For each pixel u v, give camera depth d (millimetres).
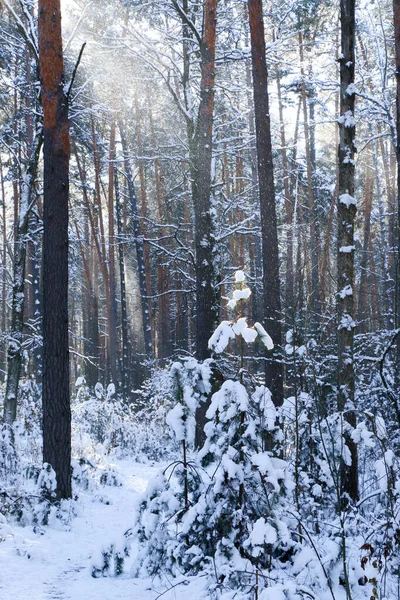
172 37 14516
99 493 9203
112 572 5430
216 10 13883
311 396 6332
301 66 16031
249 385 5234
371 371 9734
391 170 28828
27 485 8477
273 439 5094
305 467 6168
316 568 4480
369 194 26609
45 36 8484
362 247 27812
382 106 11750
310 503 5516
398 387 8445
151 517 5254
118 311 41156
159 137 26938
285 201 26797
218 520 4754
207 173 13461
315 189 29938
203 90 13328
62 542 6613
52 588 5008
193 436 5375
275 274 11781
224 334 5195
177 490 5816
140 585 5148
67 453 8203
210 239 13664
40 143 12453
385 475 4875
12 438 9750
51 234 8414
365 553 4910
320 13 21578
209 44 13219
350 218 8430
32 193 12844
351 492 7008
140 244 26109
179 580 4688
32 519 7176
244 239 29562
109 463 12398
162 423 15453
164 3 14820
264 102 12305
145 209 27500
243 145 15641
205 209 13500
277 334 11500
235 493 4746
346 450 6027
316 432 6102
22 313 13000
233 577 4320
